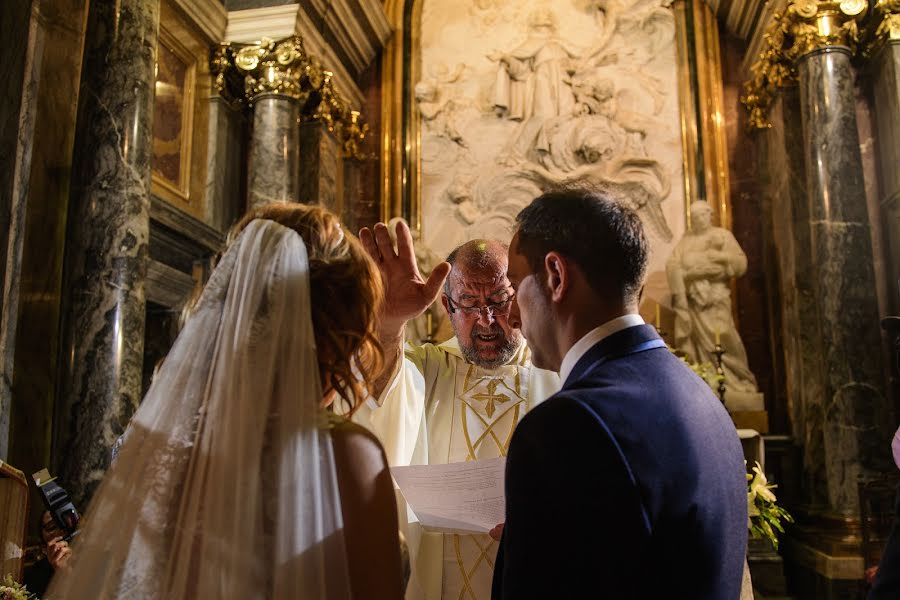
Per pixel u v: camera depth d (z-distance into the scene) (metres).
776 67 7.72
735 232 8.73
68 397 4.81
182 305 6.79
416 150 9.50
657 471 1.24
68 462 4.72
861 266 6.52
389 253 2.25
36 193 4.89
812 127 6.87
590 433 1.24
